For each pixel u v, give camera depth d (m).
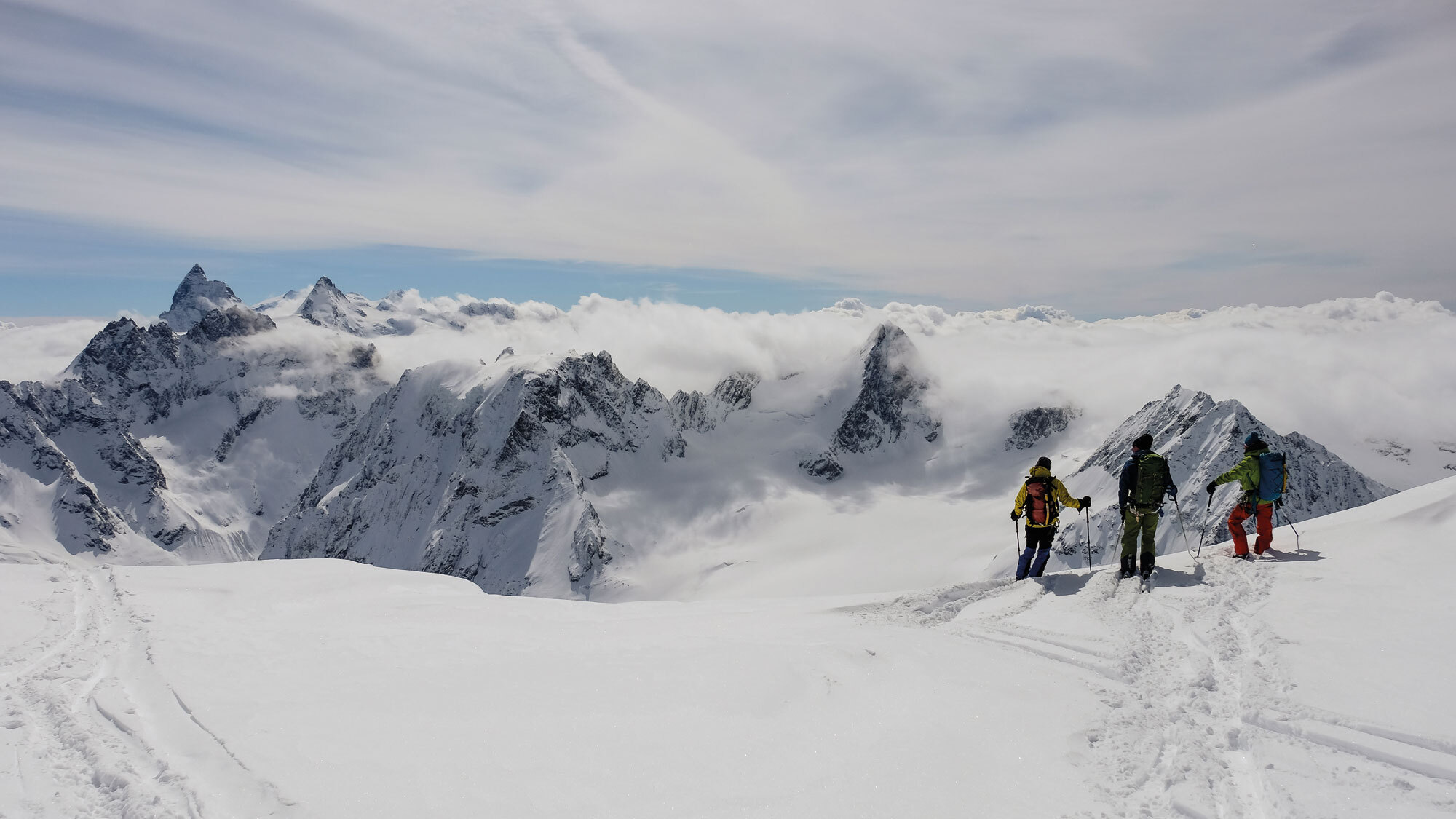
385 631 12.80
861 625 11.82
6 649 11.73
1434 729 6.02
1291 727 6.50
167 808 6.07
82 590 16.47
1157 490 12.37
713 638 11.41
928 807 5.57
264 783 6.26
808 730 7.13
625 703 7.98
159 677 9.75
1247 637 8.98
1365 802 5.27
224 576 18.59
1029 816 5.41
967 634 10.73
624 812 5.59
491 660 10.45
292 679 9.53
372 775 6.30
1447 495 12.72
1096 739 6.71
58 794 6.64
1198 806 5.41
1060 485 14.08
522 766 6.42
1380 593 9.75
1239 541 12.79
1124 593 11.60
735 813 5.54
